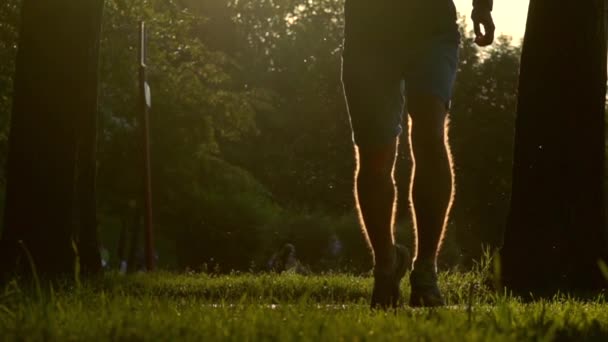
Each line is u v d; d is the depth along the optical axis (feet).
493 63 248.11
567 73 47.65
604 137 48.11
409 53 20.77
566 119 47.65
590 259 47.29
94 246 67.77
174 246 181.27
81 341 13.33
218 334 13.51
